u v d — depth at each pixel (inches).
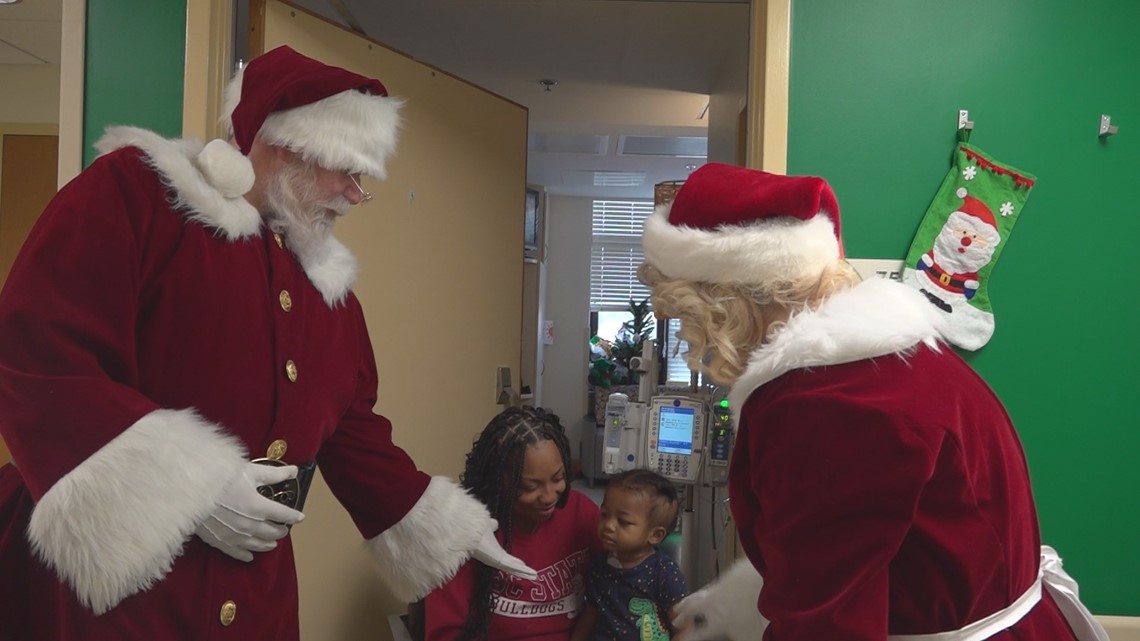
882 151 71.4
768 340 37.0
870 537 31.7
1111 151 71.1
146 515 36.4
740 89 117.3
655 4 107.0
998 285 70.8
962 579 33.7
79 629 39.2
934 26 71.6
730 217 38.6
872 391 33.5
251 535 40.7
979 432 35.3
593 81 144.4
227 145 44.9
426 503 55.5
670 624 64.4
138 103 70.9
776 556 33.7
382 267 87.7
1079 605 40.9
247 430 44.0
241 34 74.8
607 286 297.9
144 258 41.4
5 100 170.2
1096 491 70.3
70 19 70.6
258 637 44.4
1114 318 70.7
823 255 37.5
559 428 68.8
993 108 71.3
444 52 129.9
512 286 112.3
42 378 36.5
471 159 102.8
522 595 64.5
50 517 35.6
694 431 93.0
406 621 74.2
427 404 95.2
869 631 31.3
